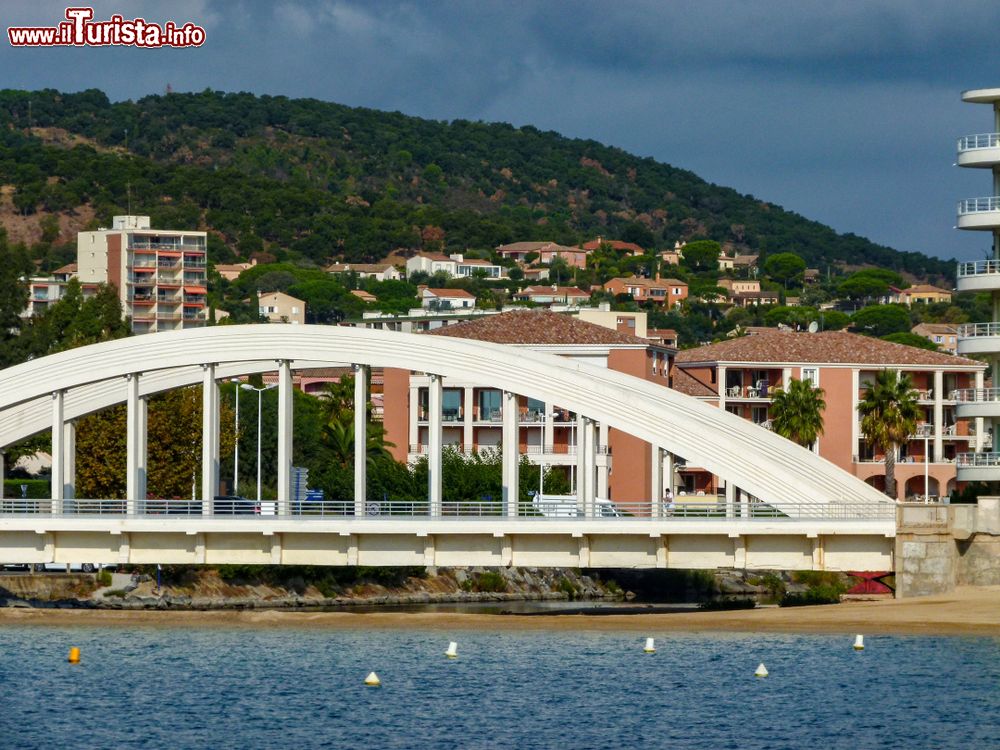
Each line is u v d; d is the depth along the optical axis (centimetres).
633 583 19750
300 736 11062
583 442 15575
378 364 15612
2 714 11712
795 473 15762
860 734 11019
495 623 15412
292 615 15662
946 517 14662
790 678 12769
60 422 16000
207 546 15162
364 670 13238
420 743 10838
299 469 19438
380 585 18612
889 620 14475
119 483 19050
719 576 19775
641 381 16562
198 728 11281
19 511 16275
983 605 14488
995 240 18150
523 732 11144
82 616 15688
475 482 19650
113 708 11906
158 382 16700
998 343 17875
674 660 13562
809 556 14750
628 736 11006
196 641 14538
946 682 12525
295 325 15725
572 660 13600
